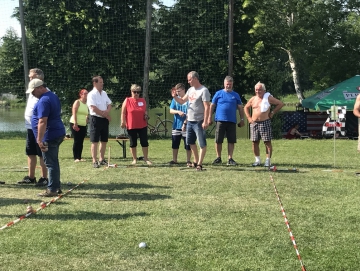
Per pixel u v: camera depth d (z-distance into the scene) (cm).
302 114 1988
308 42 2389
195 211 640
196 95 972
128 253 482
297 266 448
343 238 528
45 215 620
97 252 484
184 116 1082
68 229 558
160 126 2047
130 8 1902
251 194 748
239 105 1109
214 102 1109
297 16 2433
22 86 1964
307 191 771
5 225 576
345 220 598
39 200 709
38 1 1905
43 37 1912
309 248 496
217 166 1055
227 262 457
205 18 1875
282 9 2331
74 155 1158
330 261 461
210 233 543
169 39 1902
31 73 771
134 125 1092
